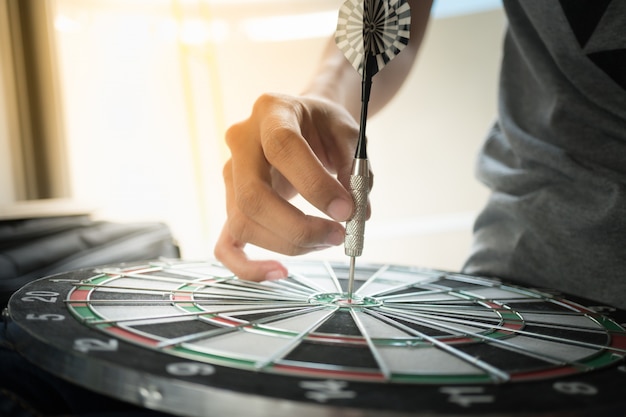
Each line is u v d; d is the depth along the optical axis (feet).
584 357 1.65
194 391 1.26
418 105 10.44
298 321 1.90
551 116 3.22
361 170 2.22
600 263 2.95
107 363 1.37
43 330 1.60
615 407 1.30
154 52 7.40
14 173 5.51
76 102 6.63
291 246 2.33
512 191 3.38
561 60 3.12
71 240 3.64
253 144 2.41
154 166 7.62
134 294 2.17
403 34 2.11
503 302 2.42
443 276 2.94
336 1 8.39
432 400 1.27
